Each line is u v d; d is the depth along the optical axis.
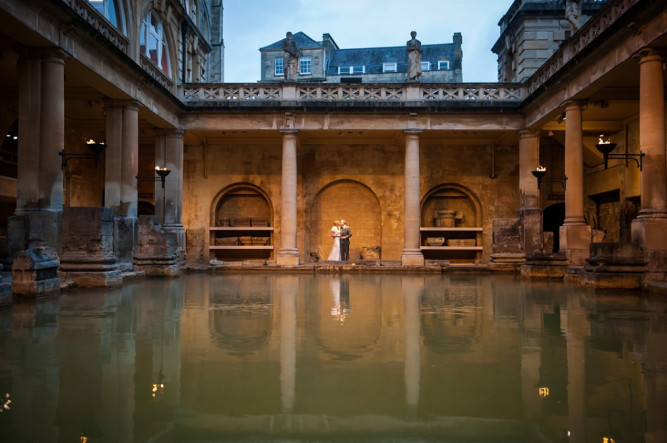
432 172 27.30
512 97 23.06
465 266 21.19
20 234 12.57
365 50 52.69
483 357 5.85
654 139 13.16
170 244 18.59
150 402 4.34
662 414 4.07
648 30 13.02
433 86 23.03
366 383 4.88
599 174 24.30
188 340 6.71
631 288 13.01
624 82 16.56
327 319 8.48
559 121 20.81
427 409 4.20
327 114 22.95
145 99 18.95
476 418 4.02
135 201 18.27
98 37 14.52
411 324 7.98
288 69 23.31
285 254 22.47
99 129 24.38
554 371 5.27
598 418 4.00
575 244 17.59
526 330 7.46
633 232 13.50
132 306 9.94
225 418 4.00
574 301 10.88
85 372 5.18
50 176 13.04
